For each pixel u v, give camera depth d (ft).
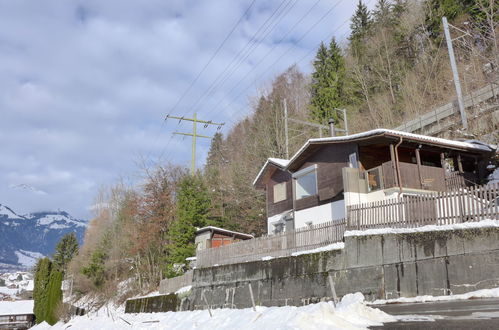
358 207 54.75
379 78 163.94
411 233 46.14
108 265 157.07
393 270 46.98
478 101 95.76
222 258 80.53
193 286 85.35
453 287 41.24
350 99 166.91
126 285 142.61
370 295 48.55
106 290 146.72
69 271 208.23
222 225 127.85
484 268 39.40
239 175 143.64
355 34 195.11
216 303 77.25
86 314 137.80
